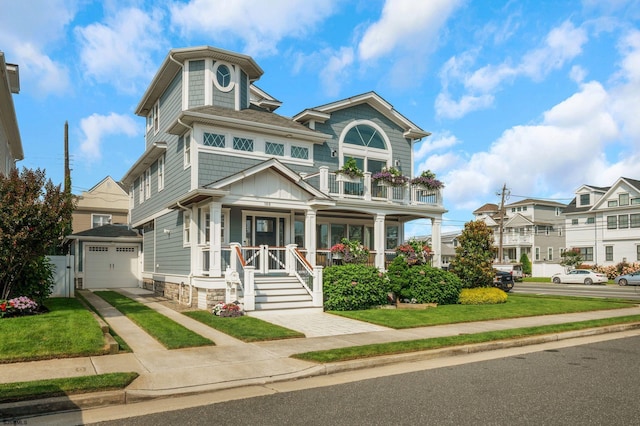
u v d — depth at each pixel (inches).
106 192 1269.7
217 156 666.2
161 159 832.9
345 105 808.3
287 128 712.4
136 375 272.8
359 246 701.9
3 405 217.8
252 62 766.5
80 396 233.0
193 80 733.3
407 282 637.3
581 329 464.4
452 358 349.4
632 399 240.8
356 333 420.2
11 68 573.6
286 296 579.8
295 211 735.7
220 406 230.7
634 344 414.6
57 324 402.0
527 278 1835.6
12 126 661.3
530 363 331.3
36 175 479.8
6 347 321.4
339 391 256.8
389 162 871.7
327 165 791.7
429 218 837.2
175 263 734.5
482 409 224.4
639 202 1732.3
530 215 2283.5
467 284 737.0
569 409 224.1
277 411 222.4
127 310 562.6
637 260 1724.9
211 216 582.9
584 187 1953.7
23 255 458.3
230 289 552.7
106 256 999.6
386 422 206.2
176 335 392.8
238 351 343.9
